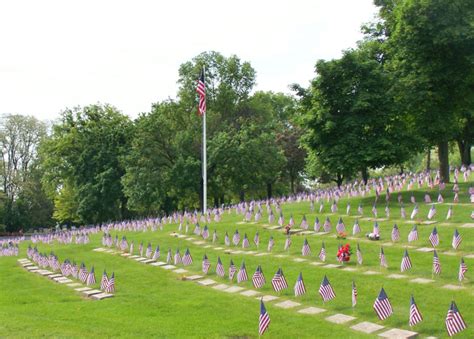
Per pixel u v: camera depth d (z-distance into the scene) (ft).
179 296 57.77
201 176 168.55
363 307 46.98
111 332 41.29
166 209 205.05
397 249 69.67
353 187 136.46
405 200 104.63
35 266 95.25
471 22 96.02
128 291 63.52
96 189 190.49
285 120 250.57
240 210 130.41
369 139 107.55
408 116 114.01
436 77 106.32
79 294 63.72
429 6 99.66
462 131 164.25
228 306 51.06
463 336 37.37
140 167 168.04
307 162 208.85
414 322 39.68
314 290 54.60
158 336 39.93
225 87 197.47
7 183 259.39
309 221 100.17
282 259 73.15
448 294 48.03
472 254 61.87
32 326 43.32
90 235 139.33
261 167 179.42
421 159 238.89
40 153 241.96
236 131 188.44
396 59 115.96
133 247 102.78
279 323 43.42
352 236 81.92
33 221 263.49
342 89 105.81
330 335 39.27
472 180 123.34
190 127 178.19
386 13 122.31
